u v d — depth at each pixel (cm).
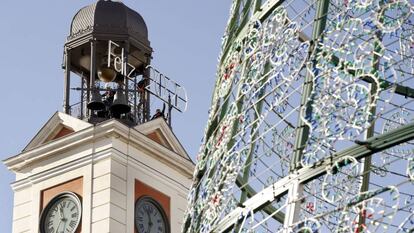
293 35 2653
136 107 7325
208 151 2859
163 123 7231
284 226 2481
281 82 2639
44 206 7094
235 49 2864
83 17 7494
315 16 2628
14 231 7112
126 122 7238
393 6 2508
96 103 7156
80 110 7288
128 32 7406
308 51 2602
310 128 2514
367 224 2355
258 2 2834
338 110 2489
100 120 7238
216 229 2667
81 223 6938
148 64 7419
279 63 2658
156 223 7081
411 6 2495
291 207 2494
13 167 7256
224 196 2675
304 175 2505
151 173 7150
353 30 2531
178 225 7181
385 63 2470
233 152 2695
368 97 2458
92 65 7269
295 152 2555
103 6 7531
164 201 7162
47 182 7144
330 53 2556
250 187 2730
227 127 2758
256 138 2661
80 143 7081
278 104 2622
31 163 7225
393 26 2497
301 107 2564
